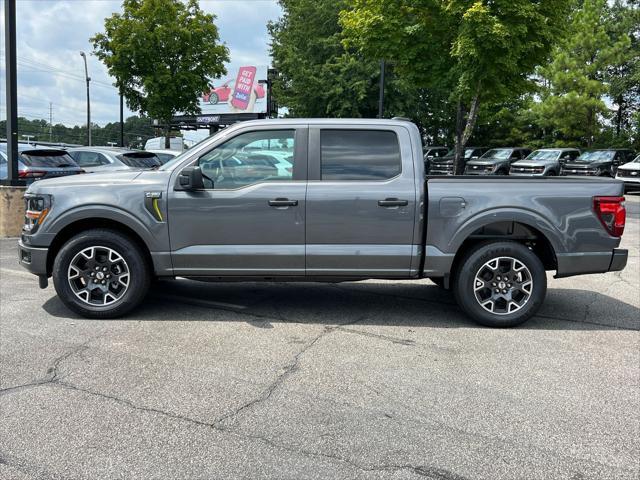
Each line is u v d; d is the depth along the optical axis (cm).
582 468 301
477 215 538
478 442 326
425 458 308
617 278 805
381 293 686
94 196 539
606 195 546
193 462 300
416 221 539
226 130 554
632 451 319
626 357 474
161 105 2208
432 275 546
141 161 1432
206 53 2250
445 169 2631
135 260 545
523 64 1178
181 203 537
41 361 439
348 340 504
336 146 547
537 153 2652
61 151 1247
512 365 450
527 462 306
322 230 539
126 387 393
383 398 383
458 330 542
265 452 311
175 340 495
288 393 388
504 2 1045
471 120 1238
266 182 542
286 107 3291
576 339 521
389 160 546
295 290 693
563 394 395
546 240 558
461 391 397
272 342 495
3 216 1069
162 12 2125
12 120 1061
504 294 549
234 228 540
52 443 317
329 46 2770
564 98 3019
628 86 3419
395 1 1243
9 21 1026
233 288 696
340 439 327
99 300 555
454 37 1216
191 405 367
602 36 3130
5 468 292
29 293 650
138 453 308
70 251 539
